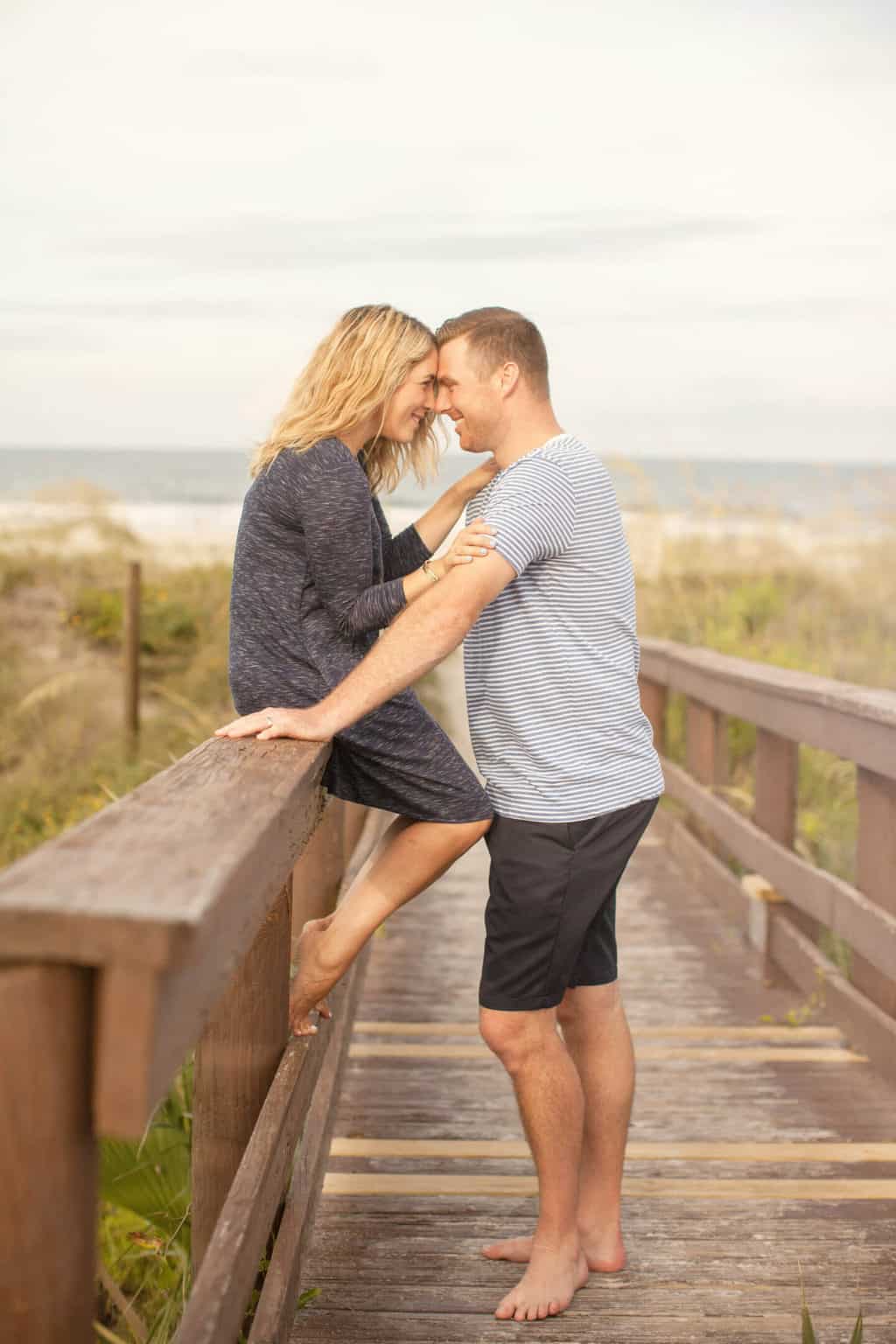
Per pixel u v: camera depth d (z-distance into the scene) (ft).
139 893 3.44
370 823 17.53
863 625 31.55
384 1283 8.30
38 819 29.48
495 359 7.97
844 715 12.26
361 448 8.70
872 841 11.96
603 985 8.50
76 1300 3.49
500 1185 9.73
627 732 7.94
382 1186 9.67
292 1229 7.20
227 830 4.35
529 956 7.84
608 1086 8.46
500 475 7.89
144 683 40.45
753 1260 8.66
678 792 20.29
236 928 4.07
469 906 18.71
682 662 19.81
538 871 7.73
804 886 13.64
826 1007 13.61
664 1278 8.41
